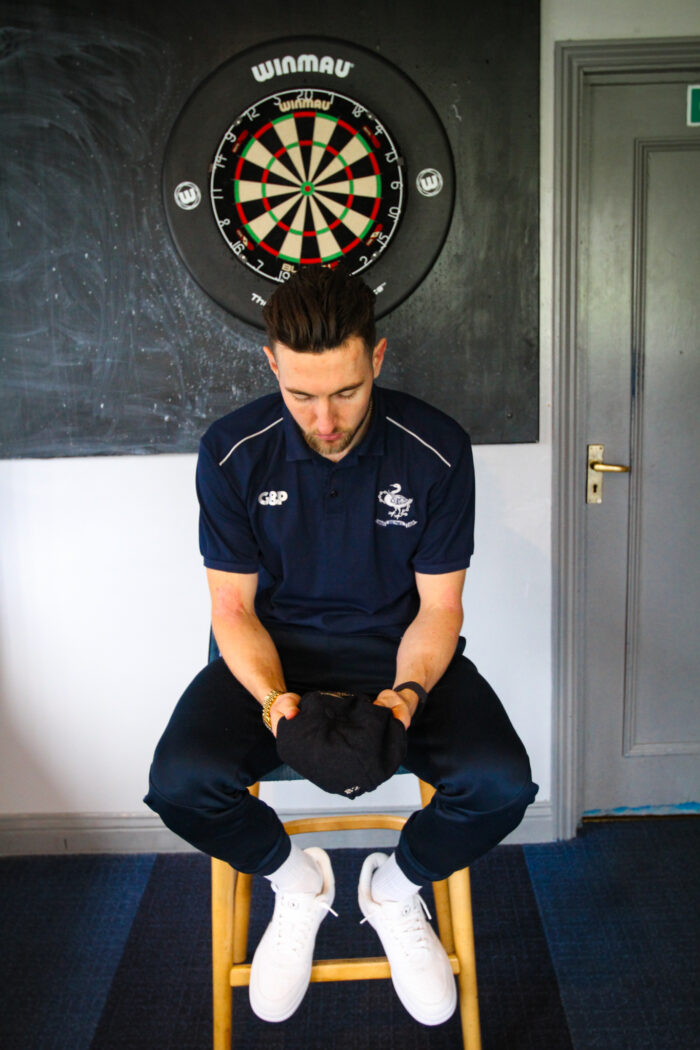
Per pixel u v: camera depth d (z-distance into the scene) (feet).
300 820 5.22
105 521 6.50
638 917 6.06
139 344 6.11
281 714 3.89
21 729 6.91
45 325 6.09
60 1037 5.20
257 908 6.28
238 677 4.24
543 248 6.08
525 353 6.15
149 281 6.01
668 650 7.02
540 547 6.57
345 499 4.44
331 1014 5.38
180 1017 5.32
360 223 5.88
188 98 5.74
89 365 6.15
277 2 5.64
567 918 6.07
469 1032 4.63
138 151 5.82
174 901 6.40
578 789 7.06
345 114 5.74
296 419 4.07
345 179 5.82
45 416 6.24
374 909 4.59
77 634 6.73
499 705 4.37
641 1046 5.01
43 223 5.93
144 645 6.74
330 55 5.68
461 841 4.05
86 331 6.09
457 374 6.17
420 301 6.05
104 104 5.76
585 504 6.70
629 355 6.47
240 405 6.19
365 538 4.50
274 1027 5.29
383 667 4.64
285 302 3.75
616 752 7.20
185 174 5.82
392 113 5.76
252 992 4.42
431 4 5.64
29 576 6.63
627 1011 5.26
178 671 6.78
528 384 6.20
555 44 5.79
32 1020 5.32
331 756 3.51
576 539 6.56
